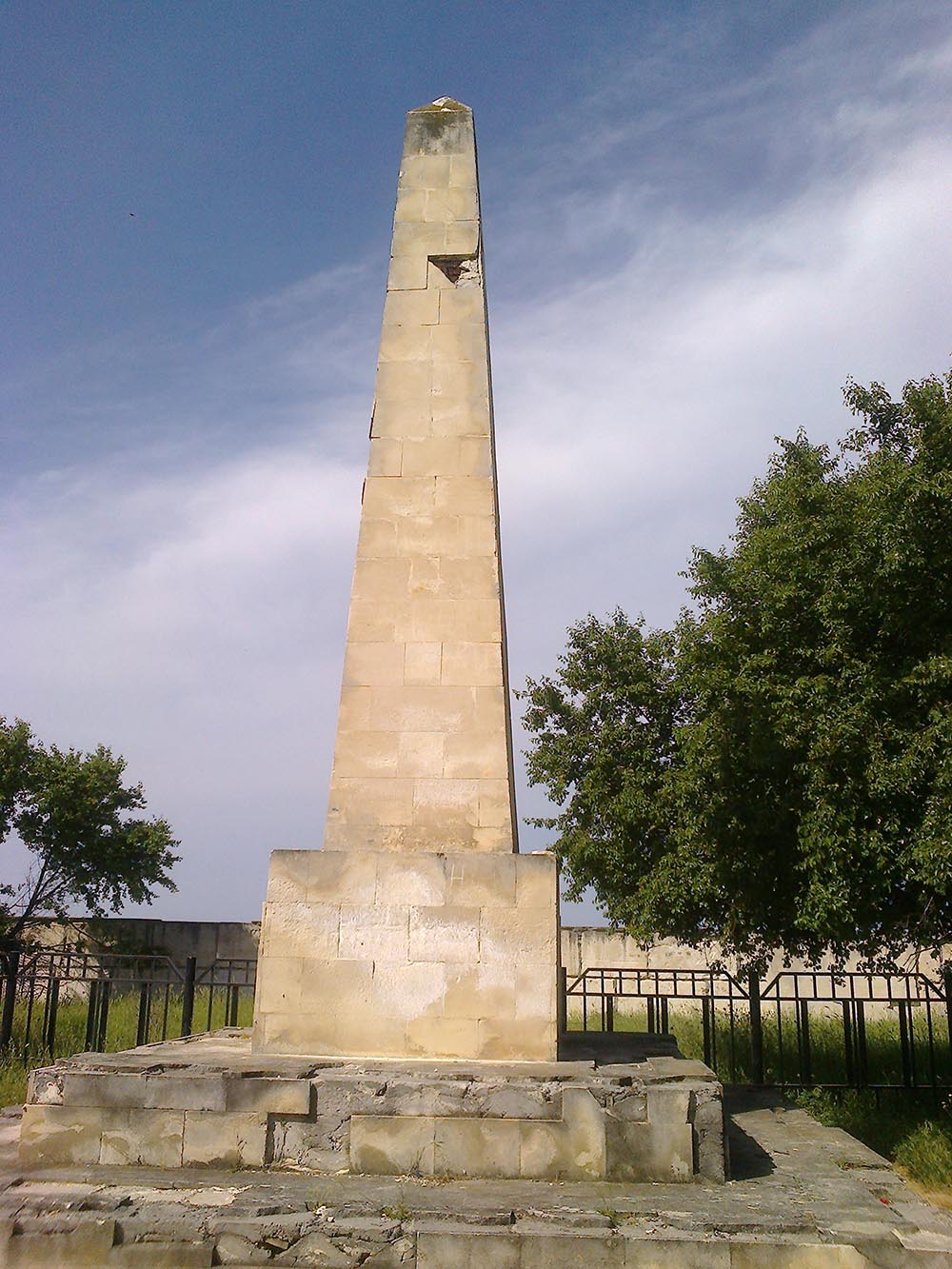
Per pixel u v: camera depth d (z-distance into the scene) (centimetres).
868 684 1050
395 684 850
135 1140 666
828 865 1029
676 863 1249
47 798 1953
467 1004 758
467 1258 548
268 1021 764
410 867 784
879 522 1036
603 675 1546
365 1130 659
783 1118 939
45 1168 655
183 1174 647
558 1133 655
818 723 1036
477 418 912
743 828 1155
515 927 769
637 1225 570
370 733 841
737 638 1136
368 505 896
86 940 2009
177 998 1789
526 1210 579
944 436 1063
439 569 876
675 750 1430
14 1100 1077
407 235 965
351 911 779
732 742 1112
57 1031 1466
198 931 2034
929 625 1072
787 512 1164
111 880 2020
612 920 1466
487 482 897
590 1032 1123
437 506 891
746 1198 623
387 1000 762
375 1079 672
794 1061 1446
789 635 1123
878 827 1027
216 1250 555
